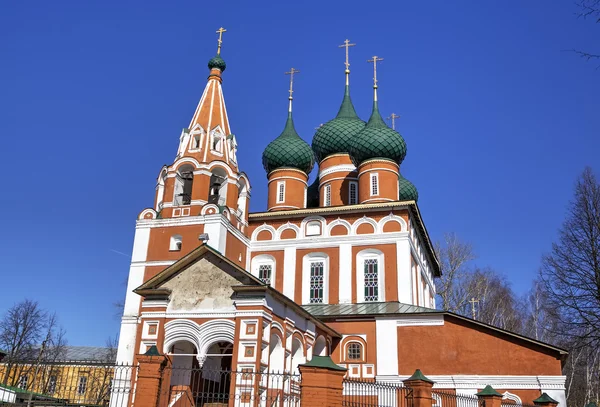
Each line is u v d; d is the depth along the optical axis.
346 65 46.16
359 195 38.03
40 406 18.50
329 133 41.97
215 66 35.84
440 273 47.41
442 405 22.50
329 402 13.13
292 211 35.59
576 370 49.31
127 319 29.50
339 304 33.09
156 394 15.51
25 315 46.47
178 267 22.95
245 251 34.81
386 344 29.36
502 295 56.91
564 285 34.69
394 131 38.47
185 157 32.41
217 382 26.69
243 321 21.06
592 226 34.34
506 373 27.16
